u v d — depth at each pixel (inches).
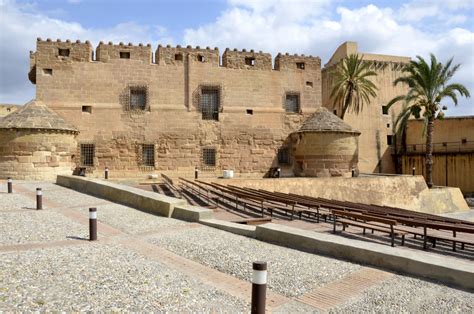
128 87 1104.8
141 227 450.6
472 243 406.9
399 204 1125.7
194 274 283.1
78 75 1065.5
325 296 245.9
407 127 1787.6
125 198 625.6
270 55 1254.3
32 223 447.8
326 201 760.3
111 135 1083.3
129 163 1096.2
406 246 449.7
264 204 684.1
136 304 219.5
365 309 225.1
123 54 1115.3
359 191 1069.8
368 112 1788.9
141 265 297.7
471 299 239.8
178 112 1144.8
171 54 1153.4
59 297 224.5
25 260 298.4
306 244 363.6
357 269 301.6
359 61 1612.9
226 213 619.5
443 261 286.5
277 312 220.5
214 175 1168.8
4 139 914.1
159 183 1027.9
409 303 233.9
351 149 1167.0
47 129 930.7
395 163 1819.6
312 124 1174.3
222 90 1194.6
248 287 260.4
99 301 221.0
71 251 332.2
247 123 1213.7
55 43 1052.5
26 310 203.3
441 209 1221.1
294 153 1246.9
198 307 220.7
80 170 1000.2
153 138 1119.6
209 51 1188.5
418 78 1337.4
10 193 686.5
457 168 1589.6
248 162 1209.4
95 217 382.6
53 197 663.8
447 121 1643.7
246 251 351.6
